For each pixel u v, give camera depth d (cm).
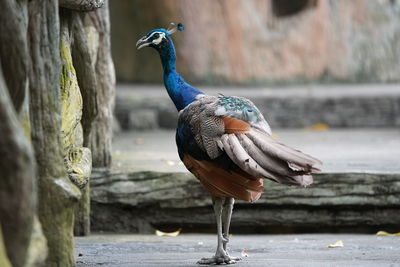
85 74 1080
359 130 2261
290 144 1817
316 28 2942
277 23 2942
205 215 1263
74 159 927
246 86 2838
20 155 596
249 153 841
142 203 1254
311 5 2964
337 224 1259
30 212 609
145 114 2294
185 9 2811
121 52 2928
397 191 1231
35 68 776
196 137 886
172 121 2325
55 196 785
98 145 1253
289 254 1028
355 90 2578
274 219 1258
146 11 2862
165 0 2827
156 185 1249
